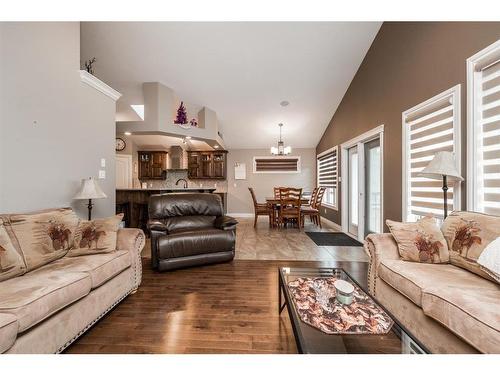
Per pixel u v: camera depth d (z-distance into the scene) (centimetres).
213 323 169
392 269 169
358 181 425
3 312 107
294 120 614
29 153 200
